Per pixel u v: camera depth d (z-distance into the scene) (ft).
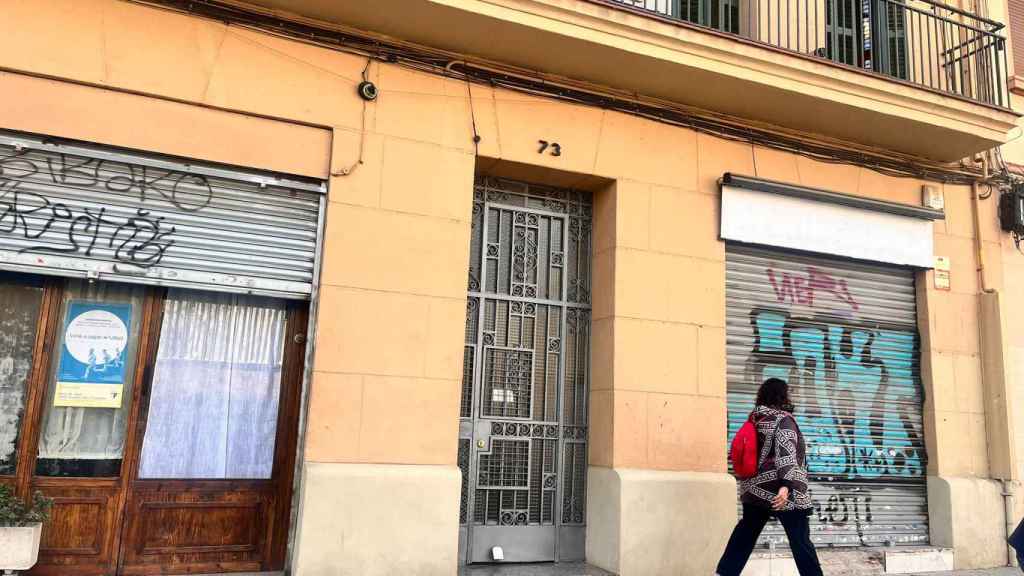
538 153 20.13
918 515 23.90
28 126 16.20
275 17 18.02
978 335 25.27
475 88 19.79
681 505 19.92
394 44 19.06
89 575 16.34
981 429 24.66
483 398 20.01
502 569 19.02
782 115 22.74
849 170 24.22
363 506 17.10
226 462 17.80
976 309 25.43
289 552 17.06
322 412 17.31
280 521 17.88
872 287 24.66
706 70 20.25
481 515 19.56
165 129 17.16
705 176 22.16
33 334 16.84
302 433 17.44
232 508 17.63
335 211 18.10
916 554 22.62
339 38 18.58
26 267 16.17
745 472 17.20
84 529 16.55
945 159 25.44
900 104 22.54
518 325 20.71
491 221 20.89
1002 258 25.98
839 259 24.17
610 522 19.44
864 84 21.88
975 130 23.49
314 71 18.37
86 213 16.71
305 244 18.30
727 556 17.19
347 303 17.88
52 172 16.56
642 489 19.47
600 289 21.16
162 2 17.26
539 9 18.47
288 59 18.19
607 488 19.71
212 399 17.92
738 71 20.57
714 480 20.49
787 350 23.04
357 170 18.40
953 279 25.22
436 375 18.40
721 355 21.49
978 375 25.02
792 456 16.62
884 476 23.63
